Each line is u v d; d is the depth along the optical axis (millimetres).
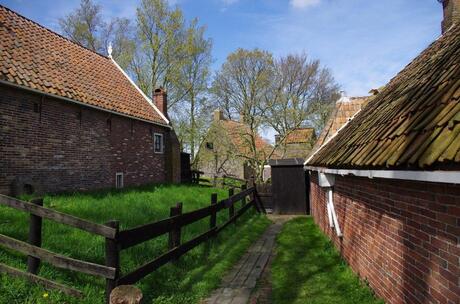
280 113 26141
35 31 14711
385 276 4375
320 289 5328
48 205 9023
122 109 16125
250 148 27641
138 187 16062
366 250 5207
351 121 9672
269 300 5121
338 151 6363
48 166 11977
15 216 7035
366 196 5199
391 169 3428
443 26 9625
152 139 18922
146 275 5160
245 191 13031
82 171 13586
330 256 7141
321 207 10234
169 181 20438
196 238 7055
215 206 8438
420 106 4113
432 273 3168
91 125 14164
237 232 9664
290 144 32406
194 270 6137
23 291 4234
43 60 13531
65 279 4680
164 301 4781
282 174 16047
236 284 5773
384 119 5184
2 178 10344
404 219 3787
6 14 13695
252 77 26562
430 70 5594
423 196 3326
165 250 6473
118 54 29641
